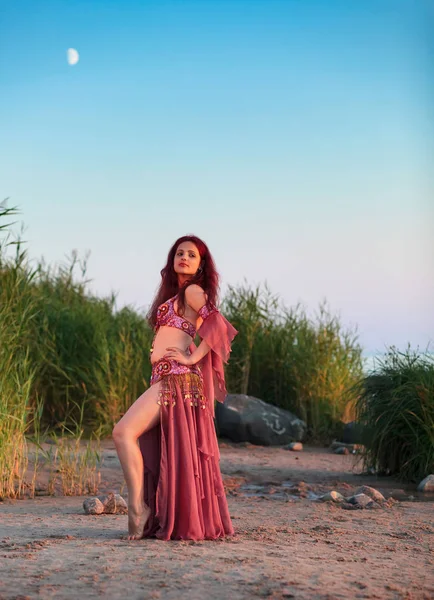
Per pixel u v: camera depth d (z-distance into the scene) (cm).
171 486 495
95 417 1274
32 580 382
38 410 852
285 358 1472
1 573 396
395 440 952
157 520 501
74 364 1296
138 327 1432
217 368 529
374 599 362
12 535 520
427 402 916
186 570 402
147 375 1295
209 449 515
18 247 944
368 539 529
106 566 409
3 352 830
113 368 1300
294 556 449
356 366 1452
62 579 384
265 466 1045
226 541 496
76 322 1367
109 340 1341
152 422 504
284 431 1316
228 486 874
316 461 1119
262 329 1509
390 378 973
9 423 788
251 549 467
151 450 510
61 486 818
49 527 559
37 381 1243
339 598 360
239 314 1495
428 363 972
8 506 696
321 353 1442
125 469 498
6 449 766
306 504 732
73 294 1529
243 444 1278
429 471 906
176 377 511
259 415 1313
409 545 511
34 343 1277
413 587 389
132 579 385
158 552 447
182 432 502
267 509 694
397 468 957
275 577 391
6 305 905
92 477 870
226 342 522
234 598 356
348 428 1317
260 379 1484
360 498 720
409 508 708
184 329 525
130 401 1266
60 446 899
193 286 524
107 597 355
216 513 511
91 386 1288
